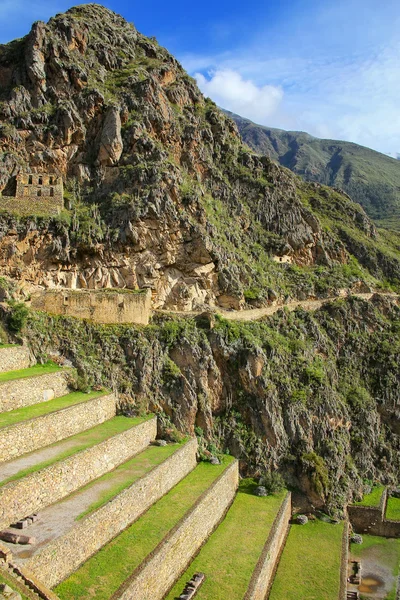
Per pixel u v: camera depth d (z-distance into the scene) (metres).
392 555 57.03
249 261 82.31
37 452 42.28
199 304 71.75
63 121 73.75
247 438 62.53
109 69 85.44
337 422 69.00
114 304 62.34
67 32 80.69
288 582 46.28
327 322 83.75
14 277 61.38
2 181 67.56
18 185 66.44
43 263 64.25
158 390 59.81
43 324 58.44
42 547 32.03
